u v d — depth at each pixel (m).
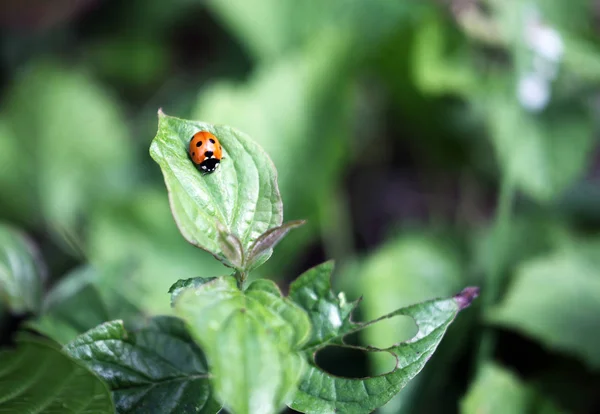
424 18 0.51
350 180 0.59
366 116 0.57
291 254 0.48
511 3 0.47
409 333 0.37
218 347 0.19
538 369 0.38
